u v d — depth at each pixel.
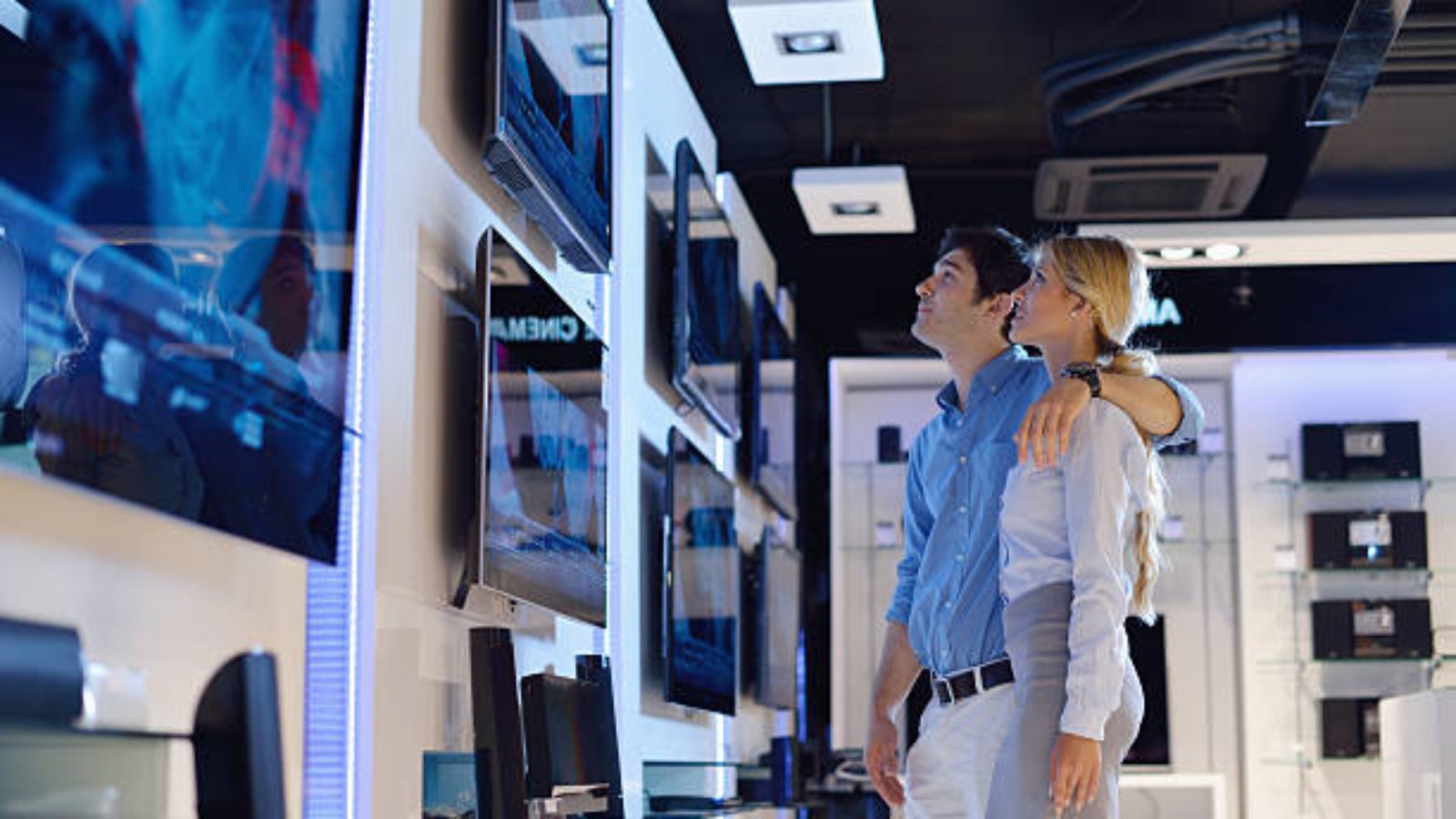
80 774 1.53
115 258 1.87
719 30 7.16
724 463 6.44
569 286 4.10
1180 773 8.66
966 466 3.04
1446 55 6.38
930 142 8.44
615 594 4.37
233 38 2.17
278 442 2.27
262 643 2.39
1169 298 8.49
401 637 2.83
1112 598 2.56
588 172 3.83
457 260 3.23
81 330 1.80
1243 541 8.66
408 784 2.83
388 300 2.81
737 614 6.17
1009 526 2.74
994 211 8.62
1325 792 8.41
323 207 2.45
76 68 1.82
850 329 8.61
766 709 7.45
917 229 8.65
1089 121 7.19
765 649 6.51
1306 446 8.56
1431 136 7.34
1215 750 8.67
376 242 2.78
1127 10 6.90
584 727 3.24
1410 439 8.48
